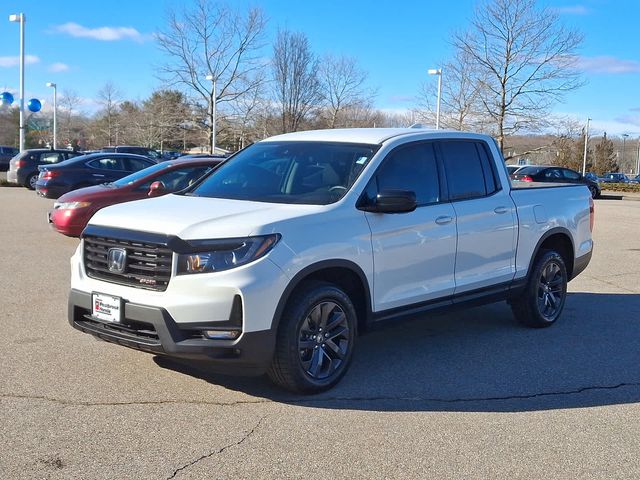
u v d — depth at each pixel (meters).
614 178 69.00
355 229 5.02
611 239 14.98
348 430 4.30
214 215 4.70
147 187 10.98
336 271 4.99
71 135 70.50
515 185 7.25
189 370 5.30
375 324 5.27
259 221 4.57
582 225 7.45
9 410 4.45
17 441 4.00
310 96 34.91
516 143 32.75
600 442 4.26
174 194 5.81
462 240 5.88
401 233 5.34
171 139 40.41
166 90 35.78
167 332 4.37
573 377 5.50
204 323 4.37
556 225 6.99
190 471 3.71
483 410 4.73
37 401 4.61
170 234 4.46
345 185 5.24
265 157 5.95
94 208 10.66
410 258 5.43
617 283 9.77
